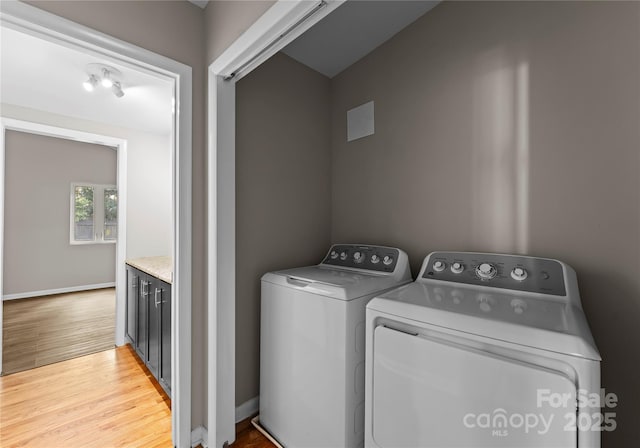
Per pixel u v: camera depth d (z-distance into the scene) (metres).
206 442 1.50
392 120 1.83
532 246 1.28
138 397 1.94
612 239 1.09
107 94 2.39
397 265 1.56
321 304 1.30
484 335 0.82
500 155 1.38
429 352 0.91
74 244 5.03
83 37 1.16
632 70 1.05
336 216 2.18
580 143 1.16
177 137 1.45
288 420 1.46
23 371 2.27
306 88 2.07
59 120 2.71
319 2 0.97
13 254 4.50
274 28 1.11
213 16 1.47
